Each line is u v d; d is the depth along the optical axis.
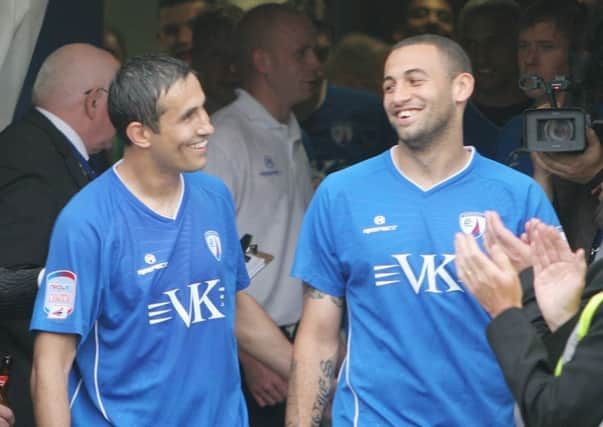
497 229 11.29
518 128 18.52
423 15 21.59
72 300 12.72
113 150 19.25
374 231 13.10
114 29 20.80
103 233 12.77
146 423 12.96
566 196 14.34
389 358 13.06
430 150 13.08
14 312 13.96
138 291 12.86
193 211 13.16
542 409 10.37
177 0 20.78
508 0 18.98
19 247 14.16
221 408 13.27
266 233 17.55
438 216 13.04
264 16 18.03
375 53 20.78
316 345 13.62
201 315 13.09
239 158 17.45
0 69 15.73
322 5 21.48
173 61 12.87
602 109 14.42
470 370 12.91
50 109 14.91
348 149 20.39
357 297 13.25
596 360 10.26
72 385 13.05
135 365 12.95
